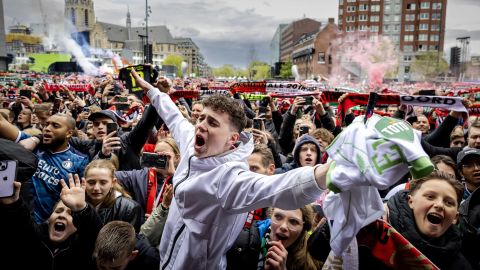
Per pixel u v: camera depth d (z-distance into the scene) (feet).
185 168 7.32
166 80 11.12
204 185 6.34
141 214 10.96
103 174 10.19
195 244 6.66
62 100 32.17
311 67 240.94
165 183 11.11
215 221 6.47
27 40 283.18
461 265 7.55
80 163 13.10
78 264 8.59
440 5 284.61
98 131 14.29
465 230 8.95
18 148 6.38
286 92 23.36
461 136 17.37
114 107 22.45
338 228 5.36
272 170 11.50
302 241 8.61
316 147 13.48
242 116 6.93
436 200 7.43
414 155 4.28
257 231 8.87
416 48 289.53
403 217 7.79
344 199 5.19
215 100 6.78
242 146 6.84
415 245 7.48
